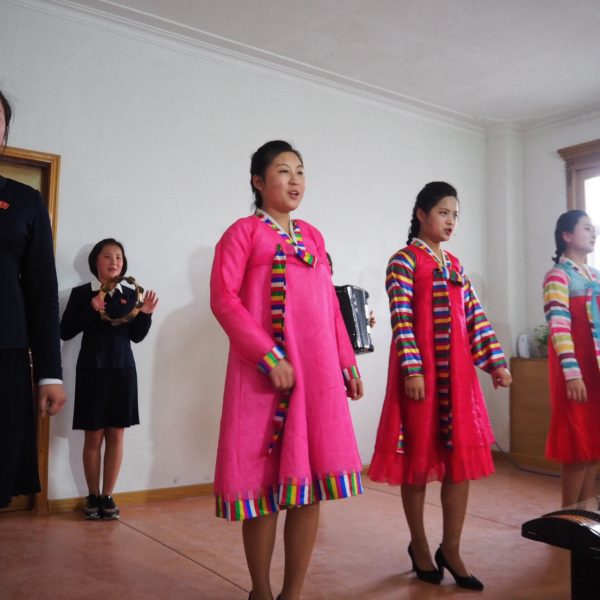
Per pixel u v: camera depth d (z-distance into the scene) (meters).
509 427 5.07
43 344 1.19
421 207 2.36
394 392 2.25
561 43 3.97
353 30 3.83
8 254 1.16
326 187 4.54
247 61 4.18
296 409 1.61
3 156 3.30
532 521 1.44
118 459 3.25
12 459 1.10
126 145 3.69
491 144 5.48
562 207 5.14
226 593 2.13
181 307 3.81
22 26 3.41
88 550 2.62
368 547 2.68
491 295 5.39
